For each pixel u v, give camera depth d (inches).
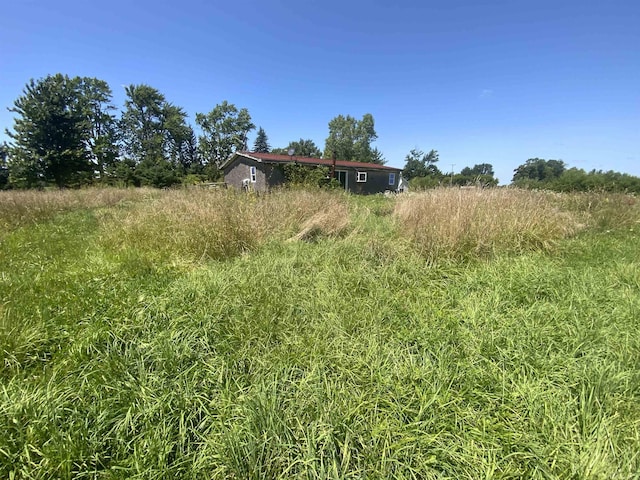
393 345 78.9
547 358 71.6
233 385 65.7
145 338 80.7
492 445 50.3
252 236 171.6
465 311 95.6
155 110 1552.7
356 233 201.6
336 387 64.3
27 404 56.6
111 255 151.5
